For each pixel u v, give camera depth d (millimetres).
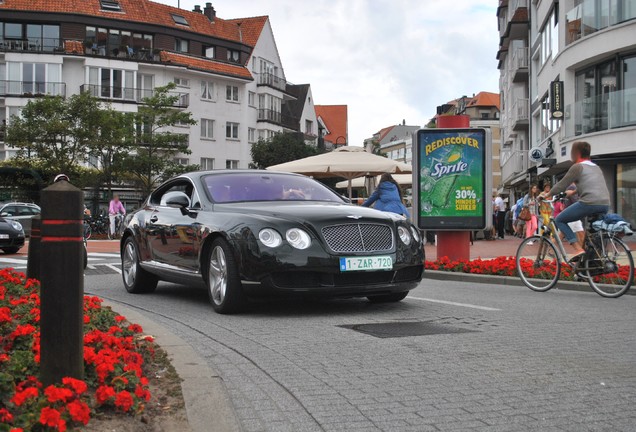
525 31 47531
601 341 5984
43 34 53375
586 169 9570
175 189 9406
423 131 13477
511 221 38750
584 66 28344
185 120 44719
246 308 7676
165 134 44812
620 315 7523
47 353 3619
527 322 6984
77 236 3639
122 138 42250
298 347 5703
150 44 56938
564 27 29531
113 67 54156
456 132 13375
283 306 8109
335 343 5863
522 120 46562
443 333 6328
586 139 26906
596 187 9484
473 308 7996
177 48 58906
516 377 4730
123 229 10062
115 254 18984
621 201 26781
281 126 70438
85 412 3168
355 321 7000
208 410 3770
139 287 9688
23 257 18750
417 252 7719
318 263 7062
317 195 8812
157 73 56562
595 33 26578
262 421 3775
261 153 61531
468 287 10602
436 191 13453
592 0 27109
